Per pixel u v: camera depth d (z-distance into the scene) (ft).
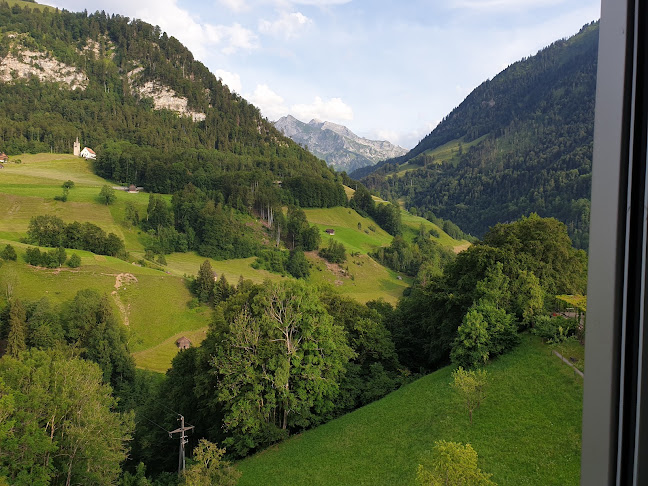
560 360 90.48
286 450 101.04
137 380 186.39
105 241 347.77
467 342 101.86
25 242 332.60
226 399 103.81
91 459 87.71
